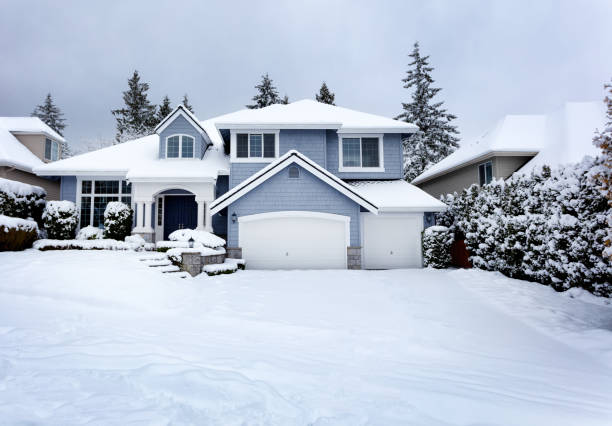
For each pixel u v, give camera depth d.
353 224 14.72
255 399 3.34
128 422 2.80
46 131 21.41
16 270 9.07
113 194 16.98
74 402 3.13
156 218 17.55
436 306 8.32
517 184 11.59
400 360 4.88
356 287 10.27
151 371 3.88
